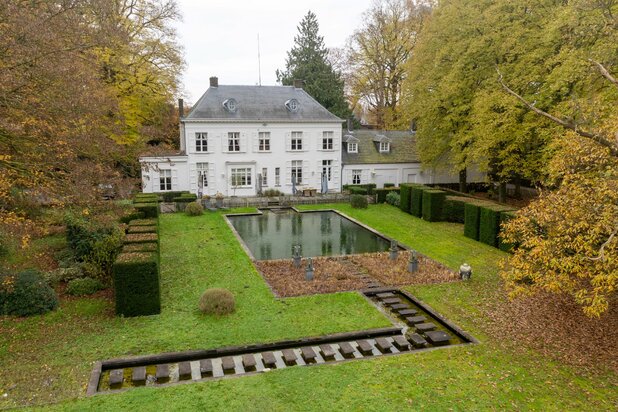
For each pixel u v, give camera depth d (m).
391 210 31.73
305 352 11.29
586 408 8.80
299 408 8.76
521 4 23.73
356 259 20.00
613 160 10.99
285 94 37.75
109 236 16.38
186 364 10.66
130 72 26.17
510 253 20.42
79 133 12.54
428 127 32.06
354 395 9.22
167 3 27.48
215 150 34.84
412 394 9.27
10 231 10.97
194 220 27.91
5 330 12.02
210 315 13.41
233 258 19.62
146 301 13.30
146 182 34.00
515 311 13.73
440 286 16.25
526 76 22.95
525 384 9.66
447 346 11.54
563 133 18.80
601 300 9.10
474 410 8.75
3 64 10.98
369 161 38.88
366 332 12.47
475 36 26.16
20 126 10.23
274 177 36.69
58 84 11.71
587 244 10.28
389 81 46.72
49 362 10.45
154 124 31.09
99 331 12.19
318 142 37.25
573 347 11.30
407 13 44.06
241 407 8.77
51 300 13.36
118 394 9.13
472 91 28.09
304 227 26.98
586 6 16.52
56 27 12.15
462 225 26.91
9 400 8.84
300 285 16.33
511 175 29.08
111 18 19.19
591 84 18.83
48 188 12.06
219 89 36.34
